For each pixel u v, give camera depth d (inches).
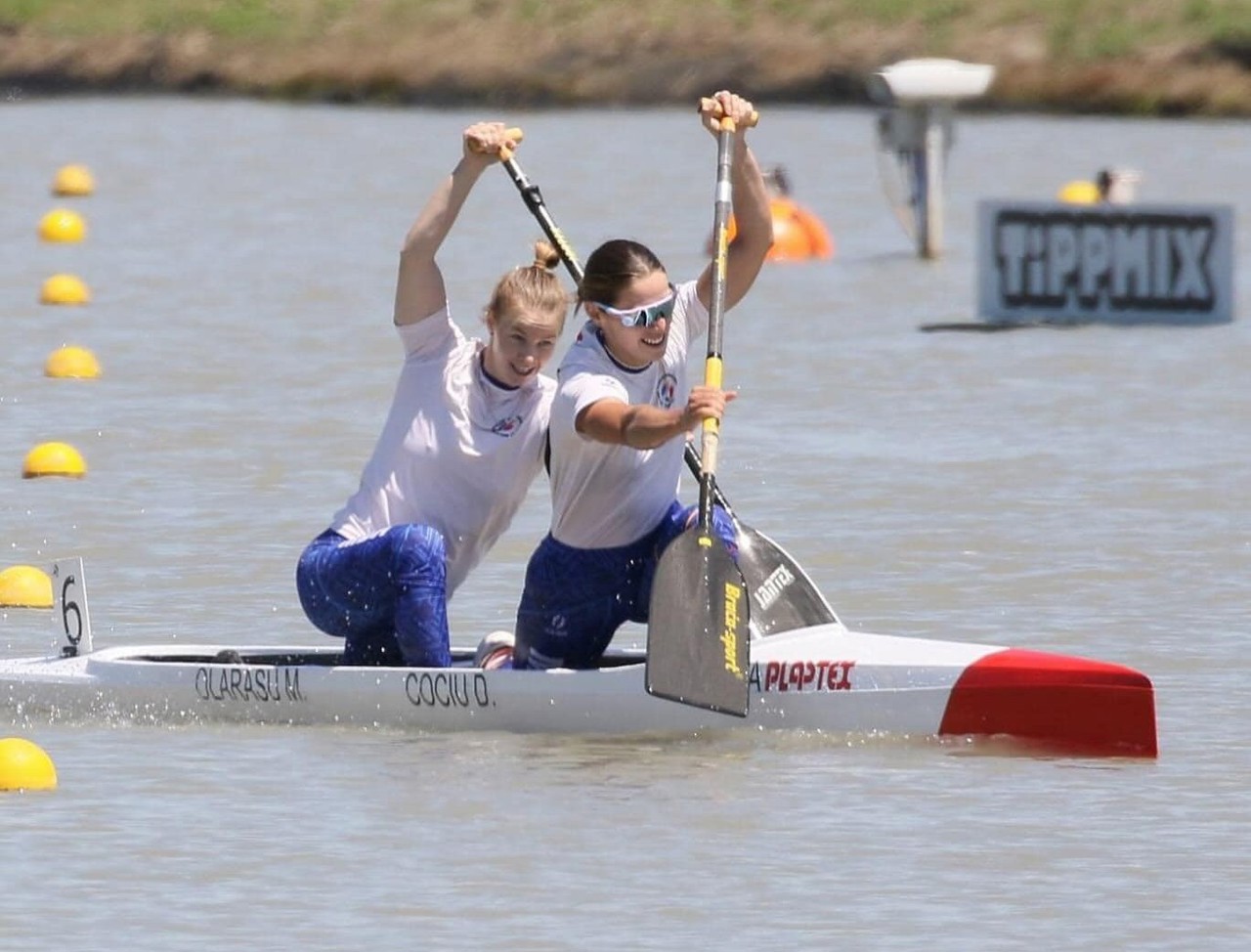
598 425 1157.1
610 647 1378.0
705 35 6604.3
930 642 1196.5
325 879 975.6
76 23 7126.0
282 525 1737.2
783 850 1008.9
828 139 5388.8
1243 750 1162.6
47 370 2422.5
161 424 2142.0
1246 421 2167.8
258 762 1148.5
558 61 6569.9
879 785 1099.9
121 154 5191.9
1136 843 1019.3
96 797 1092.5
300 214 4101.9
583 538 1213.1
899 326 2832.2
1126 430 2128.4
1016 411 2234.3
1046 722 1151.0
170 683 1242.6
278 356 2559.1
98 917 933.2
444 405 1224.8
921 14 6535.4
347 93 6579.7
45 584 1560.0
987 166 4813.0
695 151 5083.7
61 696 1262.3
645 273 1167.0
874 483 1887.3
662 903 946.1
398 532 1208.2
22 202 4320.9
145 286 3164.4
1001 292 2878.9
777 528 1726.1
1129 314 2839.6
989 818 1051.9
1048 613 1473.9
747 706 1159.0
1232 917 930.7
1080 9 6397.6
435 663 1215.6
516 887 964.0
